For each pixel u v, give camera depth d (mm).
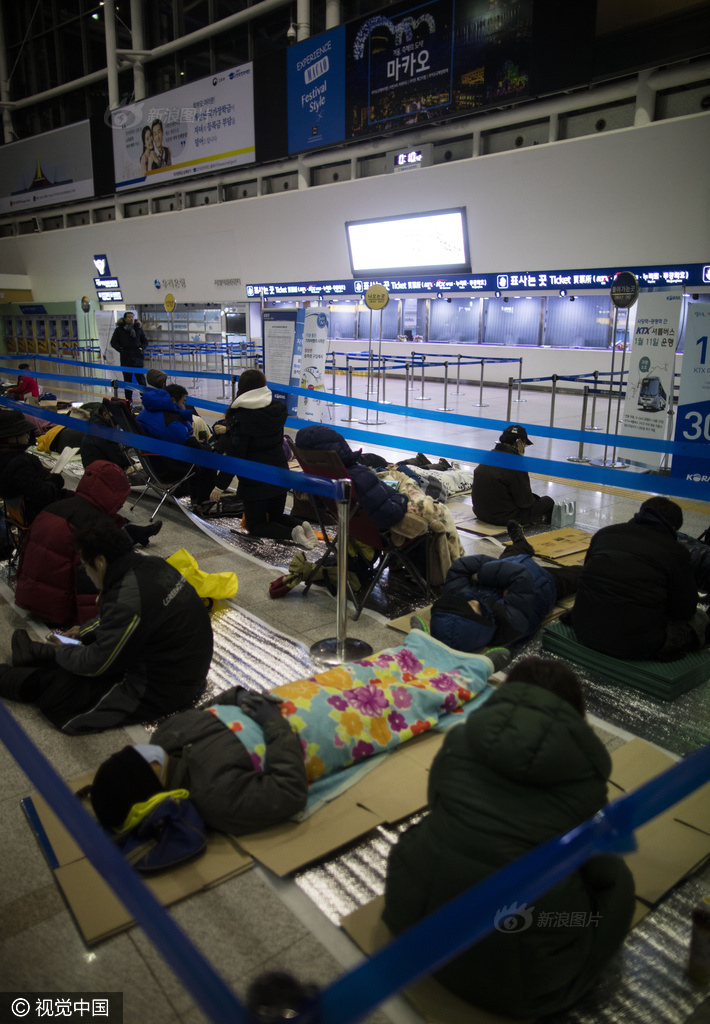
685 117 11180
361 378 20344
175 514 6230
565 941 1609
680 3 11188
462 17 13812
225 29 19797
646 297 7348
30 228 28344
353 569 4402
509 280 14969
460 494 6703
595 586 3283
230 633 3729
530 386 17188
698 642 3307
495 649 3152
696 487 3604
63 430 8656
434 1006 1674
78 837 1396
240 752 2221
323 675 2666
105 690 2867
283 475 3480
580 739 1626
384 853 2168
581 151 12523
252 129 18469
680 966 1813
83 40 23938
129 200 23531
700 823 2271
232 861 2100
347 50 15828
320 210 17500
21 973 1775
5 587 4445
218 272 21172
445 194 14969
